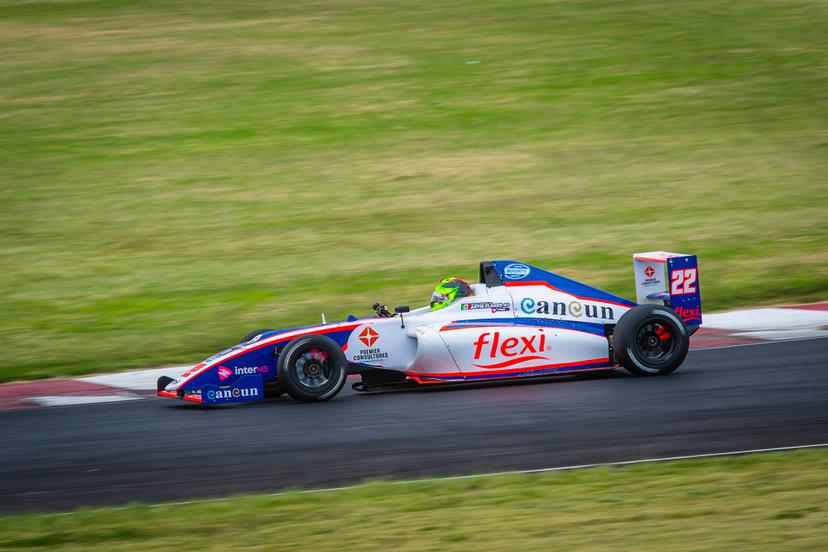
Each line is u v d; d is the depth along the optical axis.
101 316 52.66
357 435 30.16
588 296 38.38
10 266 62.47
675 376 36.91
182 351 46.50
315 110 99.56
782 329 45.62
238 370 35.16
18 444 31.22
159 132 94.00
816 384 34.56
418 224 70.19
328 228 69.81
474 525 21.06
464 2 144.12
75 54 120.88
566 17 132.38
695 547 19.02
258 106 101.06
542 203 74.12
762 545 18.89
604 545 19.44
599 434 29.09
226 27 133.25
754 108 96.69
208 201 76.44
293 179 81.56
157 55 119.94
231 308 53.56
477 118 96.44
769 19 126.56
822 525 19.88
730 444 27.53
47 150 89.25
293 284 57.84
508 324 37.03
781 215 68.81
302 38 126.31
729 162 82.56
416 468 26.48
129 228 70.50
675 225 67.69
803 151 84.75
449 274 58.88
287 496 23.61
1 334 49.72
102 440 31.16
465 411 32.69
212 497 24.67
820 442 27.41
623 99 100.50
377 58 116.56
